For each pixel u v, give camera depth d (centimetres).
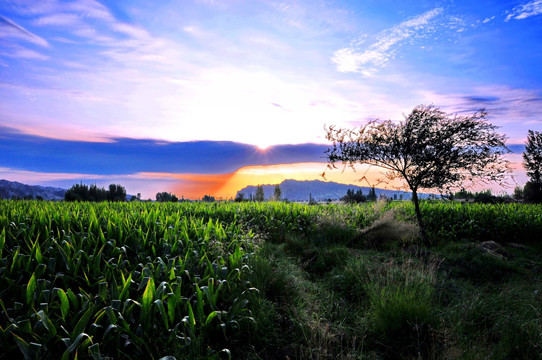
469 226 1153
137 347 344
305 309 501
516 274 738
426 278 581
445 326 433
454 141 928
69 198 3959
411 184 1006
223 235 739
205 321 407
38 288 407
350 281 620
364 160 1030
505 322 454
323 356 383
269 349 409
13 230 698
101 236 613
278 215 1209
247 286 521
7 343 317
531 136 2783
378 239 984
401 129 989
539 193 2627
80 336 306
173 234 692
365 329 459
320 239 1012
